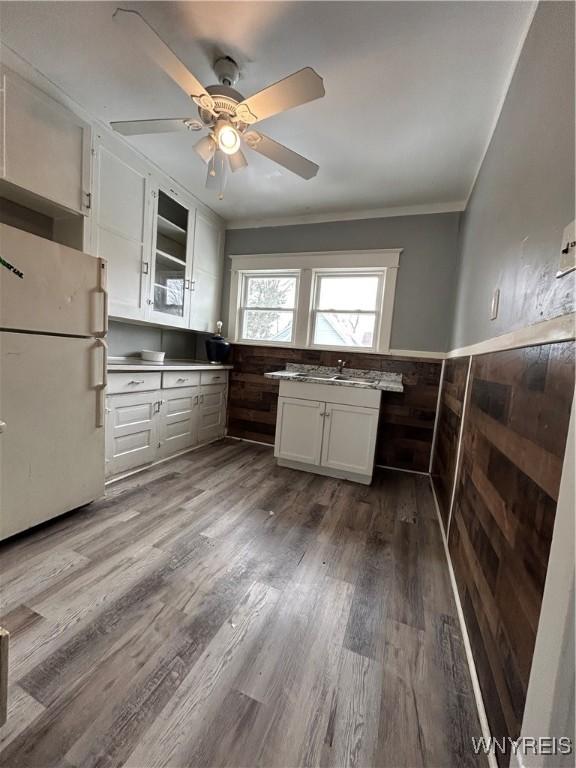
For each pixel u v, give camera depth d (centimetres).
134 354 321
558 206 87
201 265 340
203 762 83
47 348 170
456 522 170
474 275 204
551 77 101
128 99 196
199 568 156
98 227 226
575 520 60
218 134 161
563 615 60
